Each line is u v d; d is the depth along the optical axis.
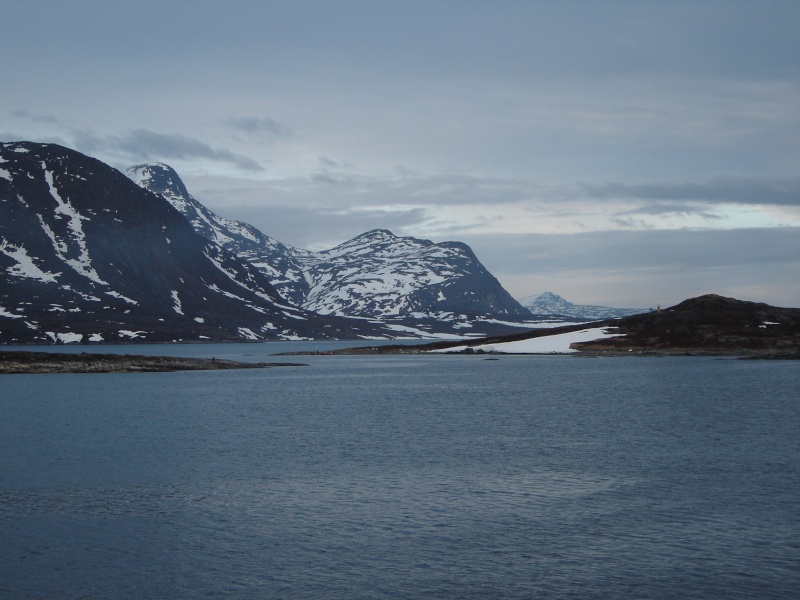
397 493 45.44
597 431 70.75
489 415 85.19
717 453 57.94
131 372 173.88
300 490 46.19
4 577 31.98
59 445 63.19
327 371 188.50
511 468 52.56
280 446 62.56
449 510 41.69
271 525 39.00
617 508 41.84
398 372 179.50
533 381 139.88
